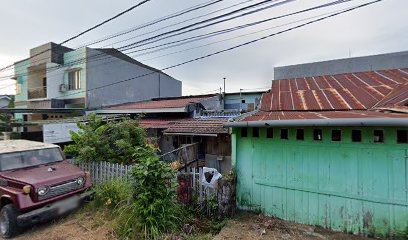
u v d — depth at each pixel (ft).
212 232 14.06
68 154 24.86
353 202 12.85
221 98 48.34
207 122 30.14
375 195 12.30
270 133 15.37
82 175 18.52
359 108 16.79
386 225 12.06
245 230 13.57
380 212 12.20
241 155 16.46
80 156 22.20
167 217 13.87
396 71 26.73
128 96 59.98
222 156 28.73
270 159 15.34
